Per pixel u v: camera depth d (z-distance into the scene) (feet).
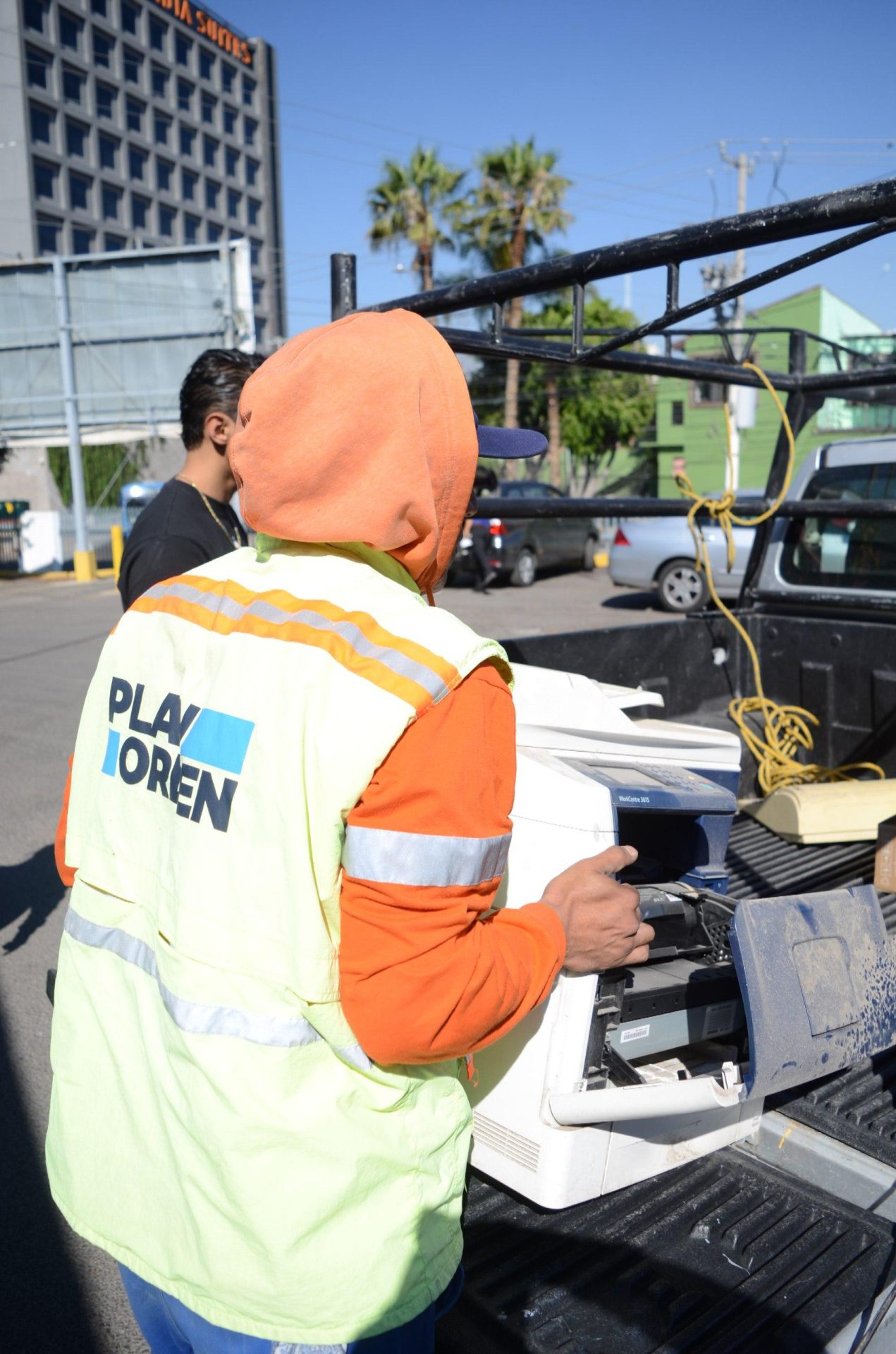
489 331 8.92
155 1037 3.66
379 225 103.86
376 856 3.21
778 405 11.85
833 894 5.34
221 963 3.41
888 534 11.24
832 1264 4.72
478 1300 4.48
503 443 5.30
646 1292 4.53
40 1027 12.39
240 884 3.41
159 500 9.50
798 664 11.91
